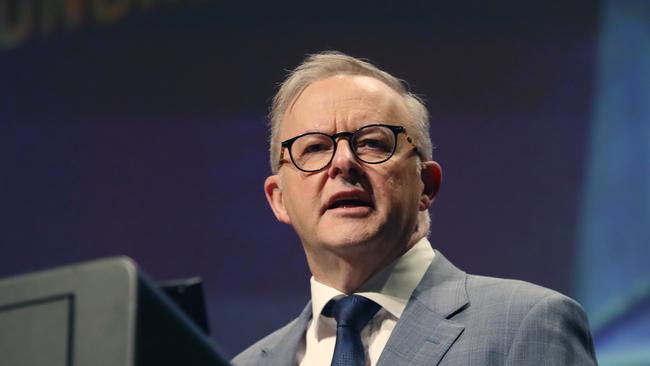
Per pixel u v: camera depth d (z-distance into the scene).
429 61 9.80
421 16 9.88
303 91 4.07
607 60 9.39
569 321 3.50
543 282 9.16
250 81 10.27
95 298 1.81
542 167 9.36
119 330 1.78
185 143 10.30
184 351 1.92
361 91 3.94
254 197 10.04
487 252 9.32
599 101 9.35
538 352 3.37
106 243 10.26
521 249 9.27
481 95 9.62
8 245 10.45
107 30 10.68
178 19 10.55
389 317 3.74
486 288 3.74
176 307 1.92
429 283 3.84
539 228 9.26
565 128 9.38
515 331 3.46
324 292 3.91
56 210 10.44
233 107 10.28
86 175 10.45
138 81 10.53
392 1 9.99
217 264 9.95
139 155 10.38
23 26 10.86
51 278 1.86
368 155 3.80
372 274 3.85
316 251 3.84
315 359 3.80
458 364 3.41
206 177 10.18
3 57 10.81
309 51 10.17
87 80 10.62
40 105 10.67
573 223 9.20
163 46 10.52
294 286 9.70
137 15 10.63
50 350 1.81
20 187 10.55
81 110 10.58
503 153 9.46
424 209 4.09
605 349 8.91
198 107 10.35
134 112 10.47
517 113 9.50
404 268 3.87
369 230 3.70
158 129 10.40
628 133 9.23
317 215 3.77
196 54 10.45
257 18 10.36
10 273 10.38
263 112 10.20
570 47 9.49
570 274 9.13
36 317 1.84
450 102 9.66
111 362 1.77
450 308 3.67
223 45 10.40
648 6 9.38
